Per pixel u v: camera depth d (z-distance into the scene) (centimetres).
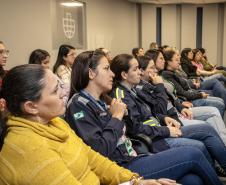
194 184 164
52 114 117
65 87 182
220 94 487
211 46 895
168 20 882
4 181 102
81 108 162
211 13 885
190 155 164
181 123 264
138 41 863
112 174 144
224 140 292
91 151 146
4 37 393
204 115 311
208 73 646
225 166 228
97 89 178
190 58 641
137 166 167
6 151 103
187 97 380
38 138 106
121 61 226
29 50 438
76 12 583
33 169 100
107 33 704
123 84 229
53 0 506
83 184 124
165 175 163
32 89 110
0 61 321
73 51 395
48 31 479
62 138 117
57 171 104
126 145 176
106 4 695
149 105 255
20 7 418
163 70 370
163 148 207
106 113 171
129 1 805
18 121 109
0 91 113
